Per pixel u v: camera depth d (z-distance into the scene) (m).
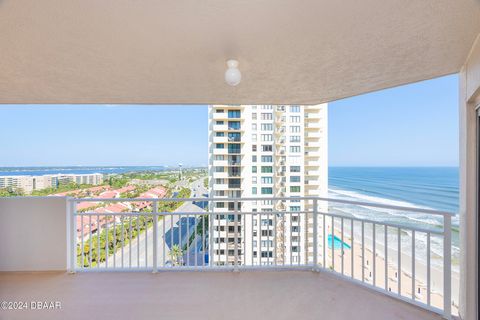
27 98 3.22
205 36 1.76
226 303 2.53
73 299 2.62
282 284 2.90
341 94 3.12
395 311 2.37
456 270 3.25
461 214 2.26
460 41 1.83
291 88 2.90
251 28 1.66
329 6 1.43
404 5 1.42
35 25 1.59
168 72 2.42
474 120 2.13
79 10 1.44
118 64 2.23
